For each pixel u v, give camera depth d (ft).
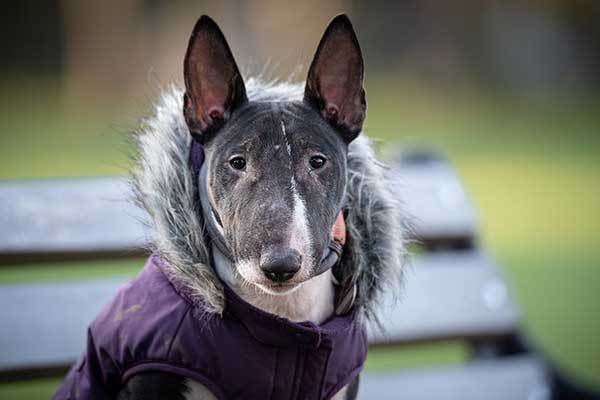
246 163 10.34
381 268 11.87
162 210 11.06
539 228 35.60
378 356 23.43
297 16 74.79
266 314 10.63
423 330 15.80
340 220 11.14
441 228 16.76
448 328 15.90
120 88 68.69
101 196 15.40
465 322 15.99
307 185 10.25
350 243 11.48
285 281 9.83
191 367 10.73
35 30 76.79
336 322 11.28
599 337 24.03
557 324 25.07
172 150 11.20
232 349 10.80
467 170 46.85
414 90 70.74
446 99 69.15
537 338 23.94
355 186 11.75
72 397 11.59
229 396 10.91
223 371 10.80
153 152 11.26
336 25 10.85
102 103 67.21
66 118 62.28
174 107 11.60
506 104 68.08
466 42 74.69
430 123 60.75
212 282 10.75
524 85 71.61
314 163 10.43
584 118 63.87
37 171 42.57
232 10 73.20
